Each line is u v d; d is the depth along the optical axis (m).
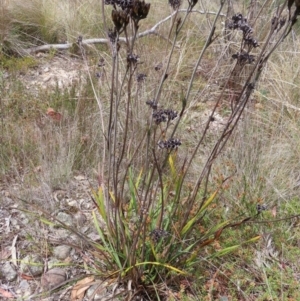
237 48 4.62
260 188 3.08
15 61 4.91
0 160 3.22
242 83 4.29
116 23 1.84
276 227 2.81
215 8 5.75
